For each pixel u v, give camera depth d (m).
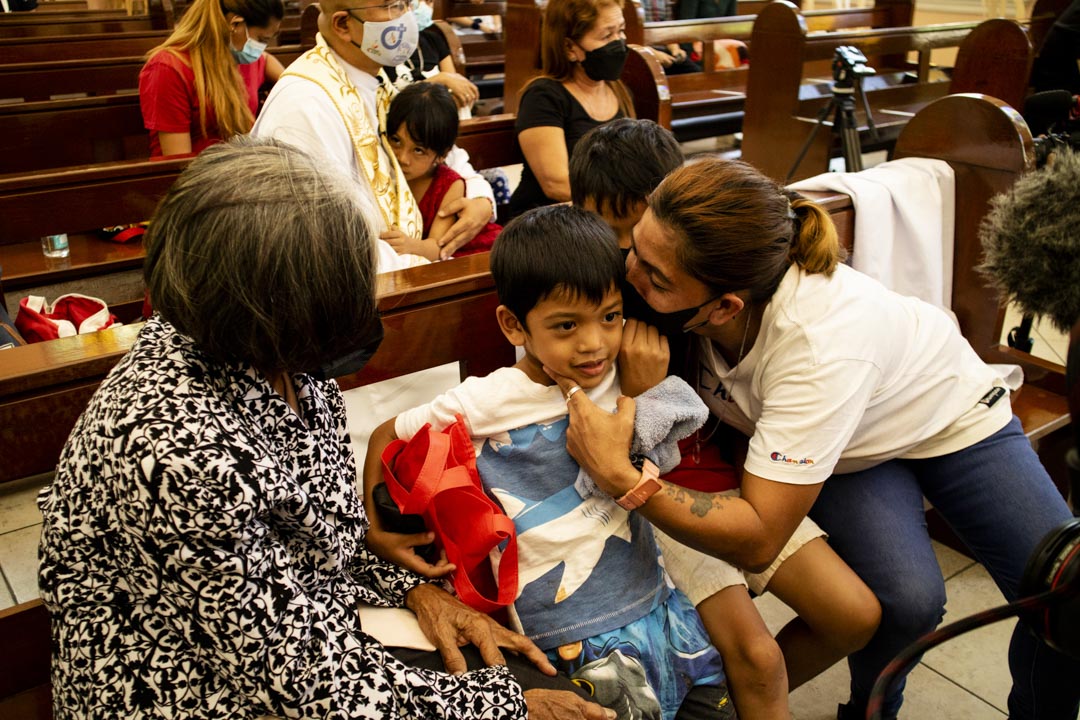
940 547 2.40
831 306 1.39
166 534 0.90
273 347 0.94
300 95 2.12
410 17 2.18
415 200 2.47
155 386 0.94
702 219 1.25
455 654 1.20
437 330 1.57
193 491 0.89
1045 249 0.98
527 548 1.32
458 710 1.09
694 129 4.32
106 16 4.68
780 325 1.39
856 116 3.75
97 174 2.22
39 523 2.36
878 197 2.06
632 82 3.01
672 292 1.33
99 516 0.95
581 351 1.30
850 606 1.46
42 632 1.24
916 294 2.19
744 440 1.67
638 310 1.43
